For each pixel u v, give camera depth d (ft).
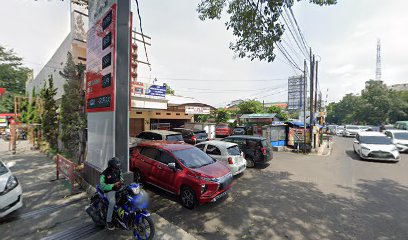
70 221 14.43
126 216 12.42
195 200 17.16
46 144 42.60
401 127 75.61
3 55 111.45
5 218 14.67
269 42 19.53
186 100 81.10
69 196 18.62
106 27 17.44
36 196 18.56
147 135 37.76
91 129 20.57
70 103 30.76
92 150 20.20
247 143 32.96
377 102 163.32
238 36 21.03
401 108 151.02
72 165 18.99
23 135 64.44
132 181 16.51
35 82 74.13
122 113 16.39
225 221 15.46
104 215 13.12
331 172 29.76
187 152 21.02
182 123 77.92
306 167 32.81
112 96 16.10
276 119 79.51
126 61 16.69
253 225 14.89
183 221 15.46
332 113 270.05
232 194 21.03
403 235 13.70
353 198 20.02
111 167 12.75
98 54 18.93
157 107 50.08
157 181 20.51
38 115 50.26
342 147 56.80
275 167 32.83
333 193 21.36
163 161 20.51
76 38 34.94
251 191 21.90
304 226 14.79
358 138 43.65
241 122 103.76
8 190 14.40
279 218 15.97
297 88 115.65
